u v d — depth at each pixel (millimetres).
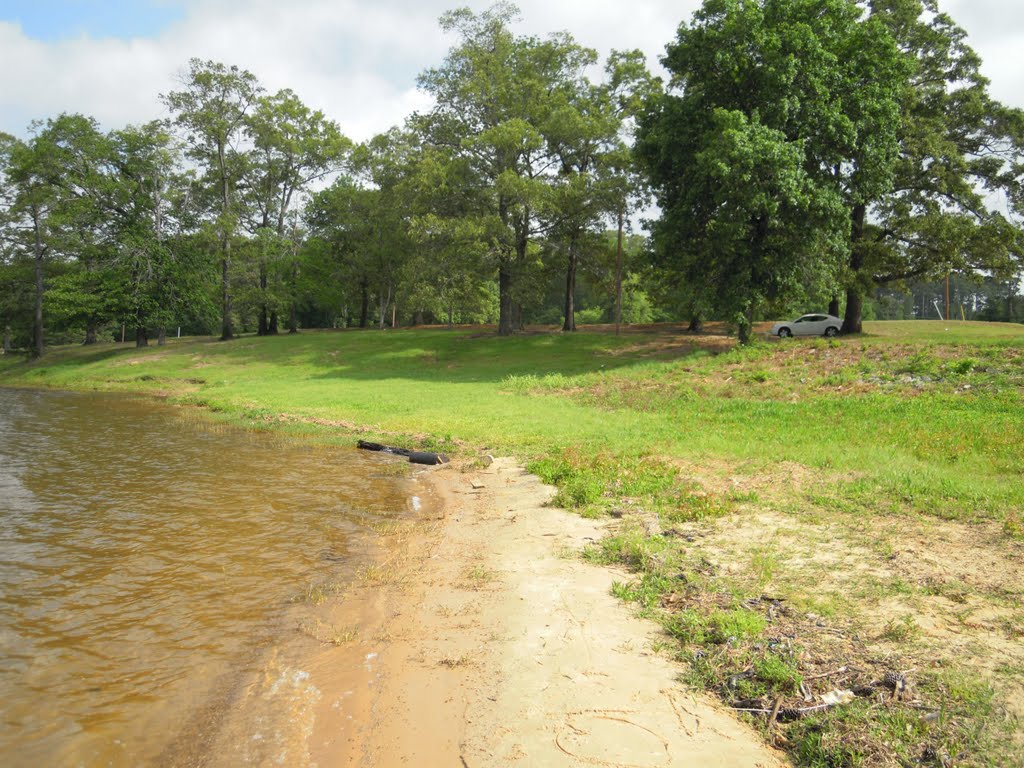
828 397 16609
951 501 7535
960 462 9375
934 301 106812
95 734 3873
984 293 100938
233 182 45031
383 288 49812
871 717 3596
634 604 5434
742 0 24828
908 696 3766
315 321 70000
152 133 43531
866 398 15602
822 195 23219
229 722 3979
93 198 42188
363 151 45438
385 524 8414
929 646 4328
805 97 23750
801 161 22812
